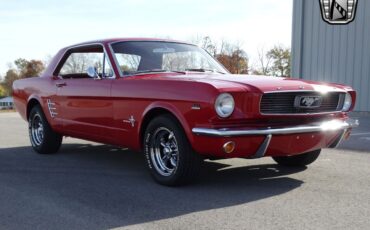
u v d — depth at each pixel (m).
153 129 5.03
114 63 5.71
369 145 8.04
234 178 5.44
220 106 4.36
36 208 4.34
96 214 4.13
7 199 4.66
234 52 34.00
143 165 6.34
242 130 4.38
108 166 6.30
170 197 4.63
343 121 5.23
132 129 5.32
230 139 4.36
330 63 16.11
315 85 4.93
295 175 5.58
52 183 5.34
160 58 5.96
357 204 4.31
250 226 3.72
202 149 4.52
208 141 4.43
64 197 4.71
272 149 4.61
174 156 4.97
